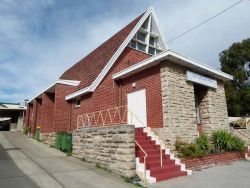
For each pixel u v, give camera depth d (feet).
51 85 66.28
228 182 26.78
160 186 25.22
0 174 27.14
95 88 48.49
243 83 113.80
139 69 43.47
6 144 54.44
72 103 57.62
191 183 26.48
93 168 32.40
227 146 42.63
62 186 23.63
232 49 119.75
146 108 41.55
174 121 36.94
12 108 102.99
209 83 46.11
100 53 63.10
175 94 38.45
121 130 29.86
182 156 34.58
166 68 38.55
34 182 24.52
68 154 43.27
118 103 48.60
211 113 45.68
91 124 47.85
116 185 24.99
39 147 52.85
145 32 61.05
